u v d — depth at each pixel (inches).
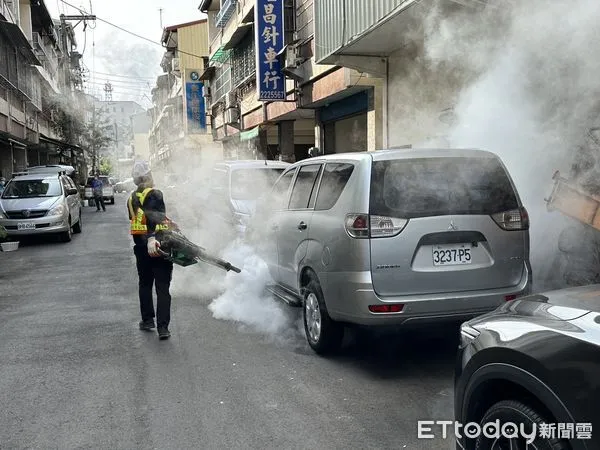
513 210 180.2
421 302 168.9
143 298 234.5
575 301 107.9
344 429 143.2
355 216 171.9
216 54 1073.5
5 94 778.2
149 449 135.1
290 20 624.1
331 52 409.7
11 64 805.2
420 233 170.1
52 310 274.7
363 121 528.7
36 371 189.2
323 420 148.4
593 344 88.3
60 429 146.6
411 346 208.5
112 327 241.4
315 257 192.4
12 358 203.0
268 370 185.6
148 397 165.6
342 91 499.2
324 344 194.5
